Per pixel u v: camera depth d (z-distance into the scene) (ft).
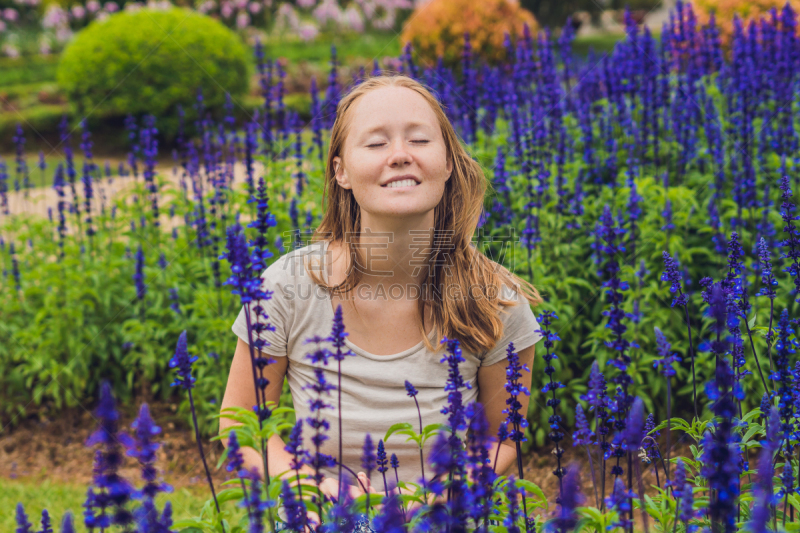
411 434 4.91
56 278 16.05
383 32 72.49
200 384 14.64
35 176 33.42
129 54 45.06
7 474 14.73
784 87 15.69
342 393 6.02
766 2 26.99
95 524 3.85
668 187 14.74
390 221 5.65
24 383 16.78
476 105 17.46
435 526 4.08
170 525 4.17
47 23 72.79
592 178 16.71
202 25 46.55
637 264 13.23
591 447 10.79
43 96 55.26
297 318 6.07
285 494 4.23
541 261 13.75
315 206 15.47
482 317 6.08
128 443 3.72
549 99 16.29
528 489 5.01
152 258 16.85
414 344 6.08
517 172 15.67
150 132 16.92
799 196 13.64
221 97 46.01
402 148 5.40
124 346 15.44
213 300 14.46
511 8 40.04
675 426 5.73
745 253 13.37
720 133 14.99
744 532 4.53
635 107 17.40
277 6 74.28
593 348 12.66
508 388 5.23
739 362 5.92
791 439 5.45
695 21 17.56
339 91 16.67
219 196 16.01
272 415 4.73
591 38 79.10
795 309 11.87
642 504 4.50
